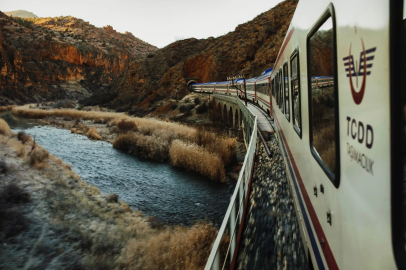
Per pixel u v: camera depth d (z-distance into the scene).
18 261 10.53
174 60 106.88
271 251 5.14
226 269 4.73
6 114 75.81
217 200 18.72
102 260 10.64
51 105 108.25
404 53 1.41
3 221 12.69
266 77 23.16
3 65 129.12
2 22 193.00
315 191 3.47
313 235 3.68
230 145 28.77
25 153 23.36
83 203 16.11
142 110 81.88
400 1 1.39
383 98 1.49
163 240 11.58
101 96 114.31
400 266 1.39
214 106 59.31
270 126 17.59
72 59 182.62
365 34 1.71
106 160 28.67
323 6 2.75
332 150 2.61
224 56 89.81
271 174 9.34
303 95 4.17
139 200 18.86
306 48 3.75
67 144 36.16
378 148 1.57
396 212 1.43
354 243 2.02
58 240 11.95
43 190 16.66
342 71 2.18
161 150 28.95
